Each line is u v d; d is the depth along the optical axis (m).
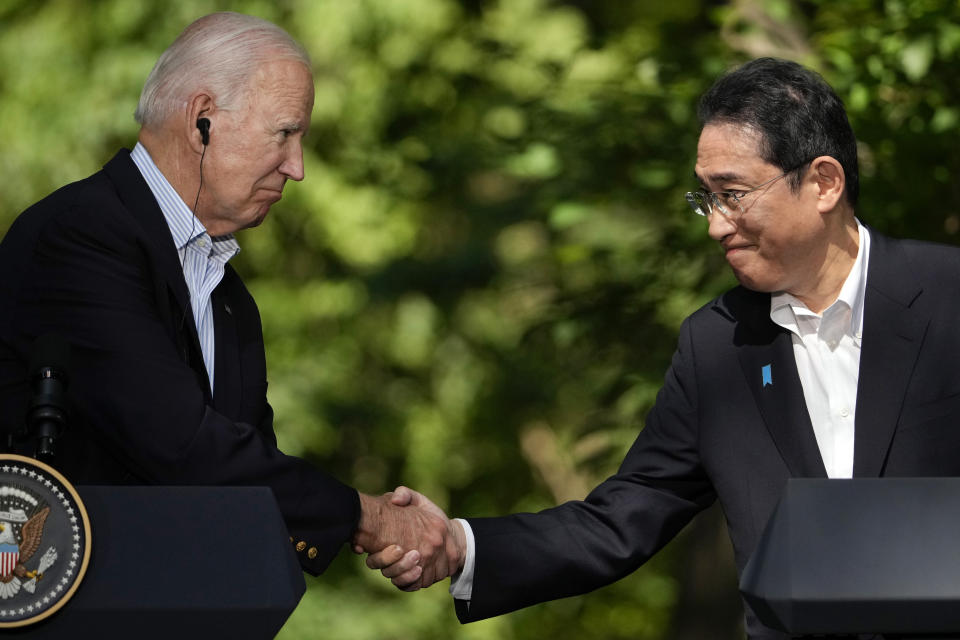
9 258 9.15
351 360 33.97
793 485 6.84
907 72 16.08
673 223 18.47
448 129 25.69
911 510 6.75
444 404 33.62
